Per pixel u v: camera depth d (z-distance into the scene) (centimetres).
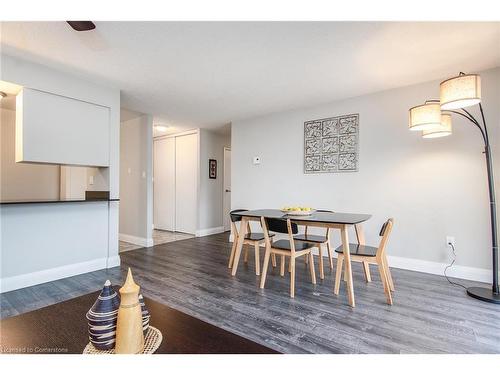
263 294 250
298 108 423
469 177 294
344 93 358
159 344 93
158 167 661
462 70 287
